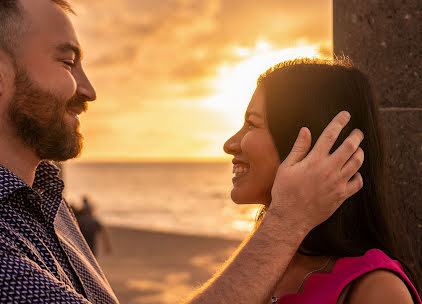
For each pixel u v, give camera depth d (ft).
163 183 334.03
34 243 4.53
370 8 6.32
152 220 127.44
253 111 4.74
